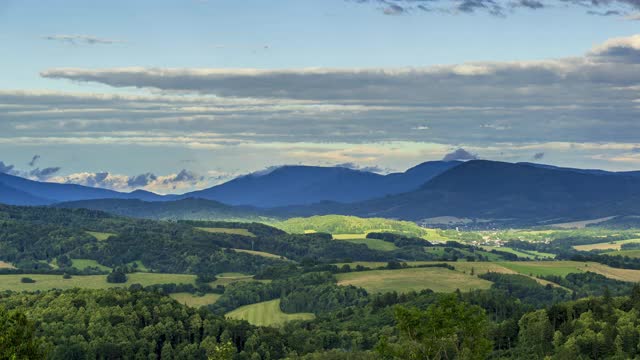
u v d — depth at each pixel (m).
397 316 115.38
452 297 115.25
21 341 104.19
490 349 115.44
